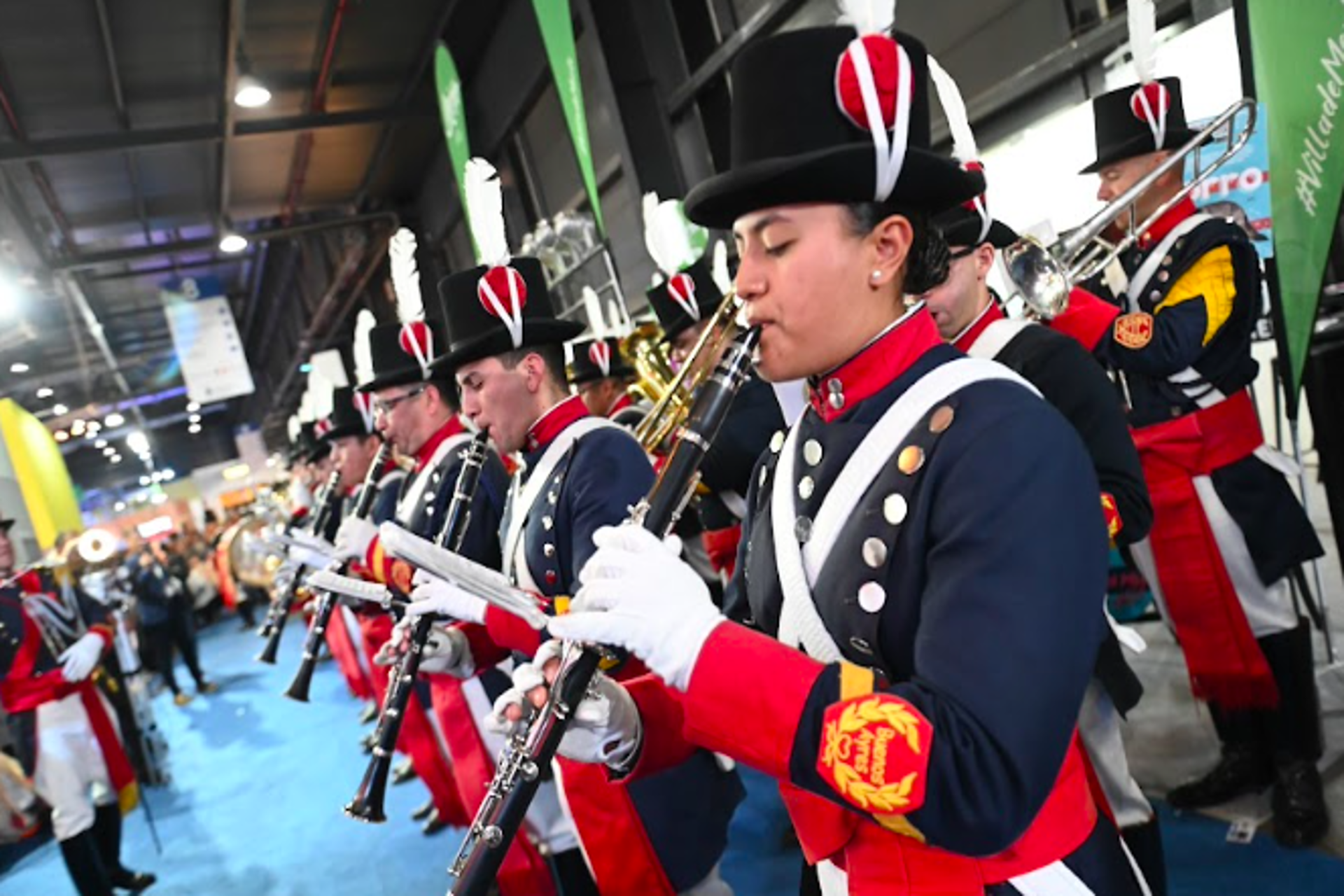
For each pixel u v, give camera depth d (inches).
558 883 91.3
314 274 582.6
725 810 79.5
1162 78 90.0
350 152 424.5
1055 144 150.9
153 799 210.4
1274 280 97.3
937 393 36.3
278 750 229.1
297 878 147.6
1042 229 82.0
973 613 31.6
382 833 158.2
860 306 37.2
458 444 109.6
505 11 324.8
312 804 183.0
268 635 136.3
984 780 30.0
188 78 328.2
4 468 325.7
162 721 307.0
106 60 304.5
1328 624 116.6
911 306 39.1
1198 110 122.5
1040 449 33.4
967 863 37.2
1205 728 113.6
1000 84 160.1
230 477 1122.7
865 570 35.9
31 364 668.7
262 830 173.8
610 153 288.4
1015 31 158.2
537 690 44.0
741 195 35.7
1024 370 66.7
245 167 419.8
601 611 35.3
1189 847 92.1
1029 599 31.4
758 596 42.2
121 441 1157.7
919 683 31.8
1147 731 116.6
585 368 158.2
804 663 33.6
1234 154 88.7
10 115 321.4
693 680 34.0
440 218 454.6
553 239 276.7
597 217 215.9
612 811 74.5
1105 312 82.9
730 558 120.9
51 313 566.3
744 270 37.6
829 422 39.3
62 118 339.0
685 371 45.8
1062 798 39.4
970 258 68.7
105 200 432.8
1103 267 85.7
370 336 119.4
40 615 143.6
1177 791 98.9
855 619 36.2
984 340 68.7
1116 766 66.9
